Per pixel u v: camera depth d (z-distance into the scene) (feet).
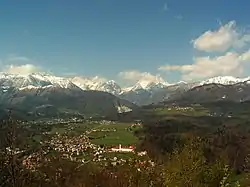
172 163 111.65
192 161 106.52
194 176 103.86
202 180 103.09
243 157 322.55
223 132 510.17
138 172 147.02
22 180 107.04
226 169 103.04
